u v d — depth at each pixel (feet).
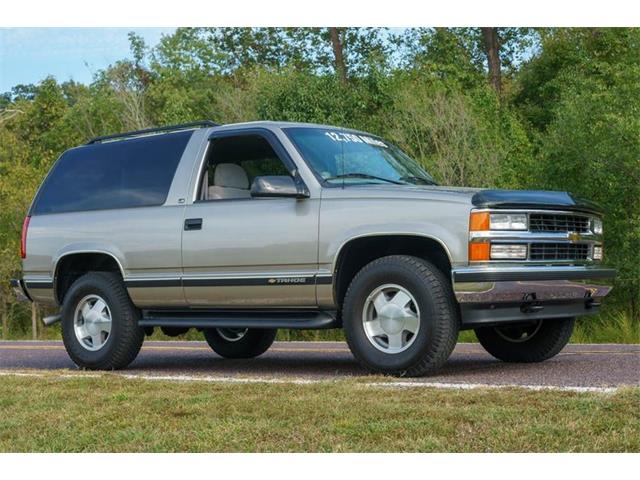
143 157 28.55
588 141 63.57
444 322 22.50
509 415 15.90
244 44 125.39
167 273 27.09
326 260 24.02
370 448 14.64
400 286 22.99
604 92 64.90
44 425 17.21
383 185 24.50
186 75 126.52
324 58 117.29
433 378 22.56
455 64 107.24
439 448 14.44
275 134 25.58
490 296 21.99
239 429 15.90
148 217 27.61
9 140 98.99
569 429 14.90
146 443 15.55
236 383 21.09
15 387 22.03
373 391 19.01
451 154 73.51
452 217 22.35
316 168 24.89
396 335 23.09
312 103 88.17
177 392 20.02
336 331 55.21
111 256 28.22
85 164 30.01
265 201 25.38
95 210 29.07
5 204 82.84
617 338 45.03
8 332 80.48
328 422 16.14
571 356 29.25
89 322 29.07
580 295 23.84
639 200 62.90
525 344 27.09
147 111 119.96
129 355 28.50
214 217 26.18
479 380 21.97
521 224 22.75
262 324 25.58
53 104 136.87
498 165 75.51
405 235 22.91
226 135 26.71
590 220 24.93
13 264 80.74
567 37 102.37
